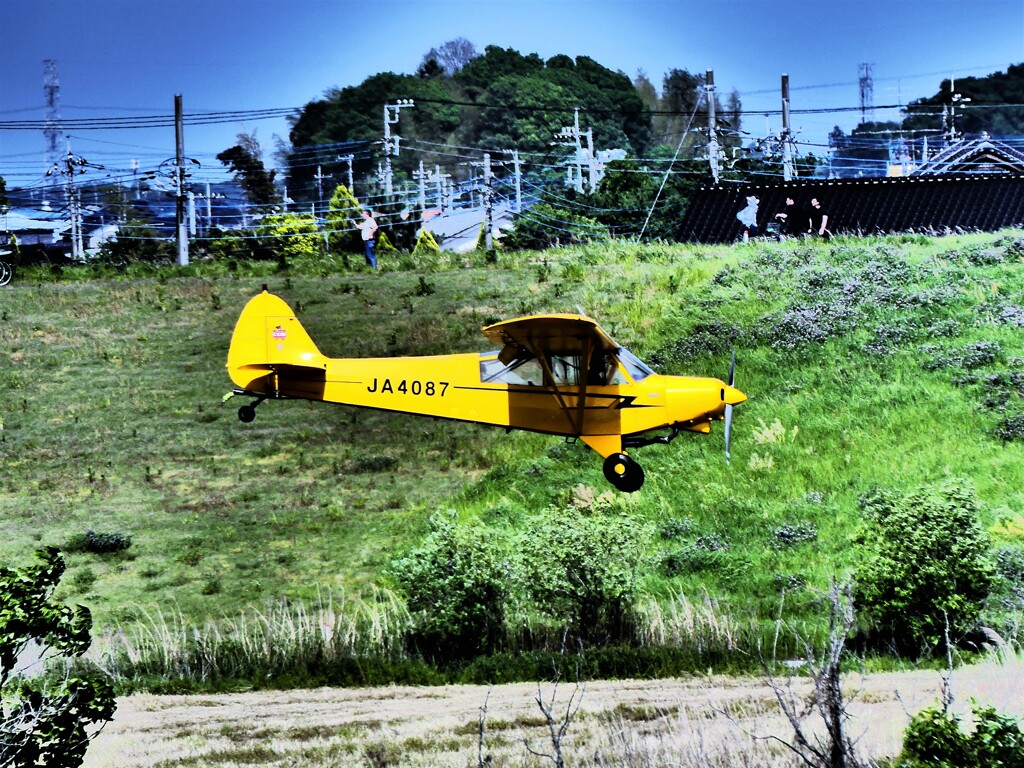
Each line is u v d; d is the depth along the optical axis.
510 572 21.98
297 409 35.12
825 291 39.25
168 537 27.56
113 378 37.53
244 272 49.75
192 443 32.91
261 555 26.58
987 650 20.30
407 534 27.39
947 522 20.66
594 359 18.47
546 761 14.21
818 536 26.27
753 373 34.28
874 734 13.66
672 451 30.20
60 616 11.49
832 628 9.76
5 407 35.25
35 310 43.75
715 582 24.77
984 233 45.62
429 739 15.76
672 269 43.47
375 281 46.44
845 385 32.91
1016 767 9.80
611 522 22.47
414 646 21.36
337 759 14.99
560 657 20.41
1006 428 29.73
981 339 34.44
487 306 42.06
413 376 19.38
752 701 17.19
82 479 30.84
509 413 18.80
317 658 20.83
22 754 11.04
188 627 23.06
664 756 13.63
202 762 14.99
